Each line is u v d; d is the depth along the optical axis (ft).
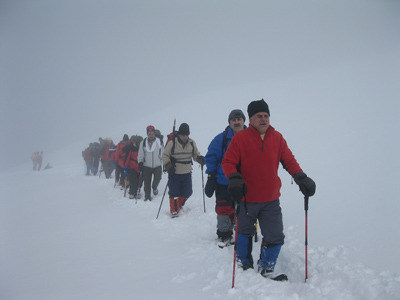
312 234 11.99
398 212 12.50
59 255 10.91
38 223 16.52
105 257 10.65
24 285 8.14
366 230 11.53
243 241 8.77
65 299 7.20
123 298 7.23
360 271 7.59
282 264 9.18
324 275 7.79
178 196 17.43
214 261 9.80
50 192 29.84
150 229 14.76
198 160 17.60
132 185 24.72
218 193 11.71
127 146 25.22
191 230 14.42
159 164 23.50
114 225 15.78
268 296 6.93
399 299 5.98
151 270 9.29
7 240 13.02
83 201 24.20
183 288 7.82
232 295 7.22
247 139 8.38
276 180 8.56
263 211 8.59
